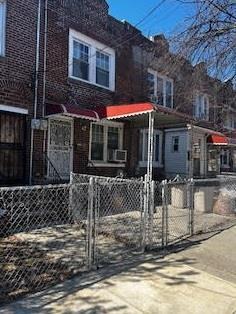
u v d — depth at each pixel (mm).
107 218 9328
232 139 22812
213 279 5840
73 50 14500
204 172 22938
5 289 5074
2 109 11539
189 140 19391
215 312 4723
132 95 17406
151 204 7363
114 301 4879
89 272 5871
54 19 13500
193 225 9086
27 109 12273
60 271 5820
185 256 6984
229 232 9172
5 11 11750
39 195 8969
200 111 16969
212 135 21828
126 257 6750
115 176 16047
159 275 5906
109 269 6062
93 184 6203
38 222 8648
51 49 13328
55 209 9141
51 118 13547
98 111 13547
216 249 7559
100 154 16031
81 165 14727
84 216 9094
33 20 12625
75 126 14484
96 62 15664
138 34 17703
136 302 4891
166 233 7664
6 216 7891
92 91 15219
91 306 4699
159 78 18953
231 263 6688
